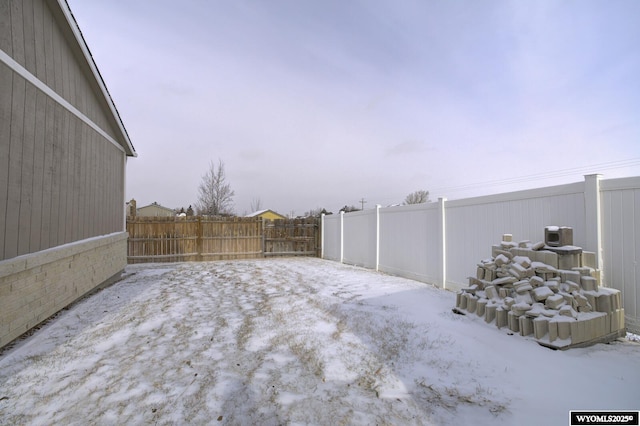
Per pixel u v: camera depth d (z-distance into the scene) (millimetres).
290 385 3104
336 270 10516
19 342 4234
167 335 4473
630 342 3770
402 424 2488
